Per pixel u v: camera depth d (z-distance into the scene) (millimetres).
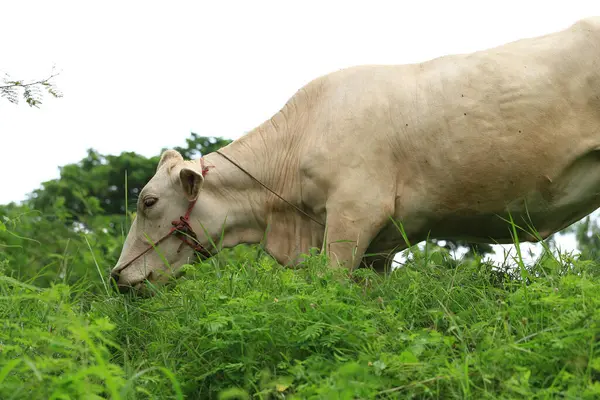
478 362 3432
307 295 4066
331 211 5613
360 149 5617
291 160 6035
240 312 4062
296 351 3844
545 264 4684
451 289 4477
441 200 5578
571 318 3584
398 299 4406
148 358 4301
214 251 6250
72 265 8070
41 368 3330
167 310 4621
